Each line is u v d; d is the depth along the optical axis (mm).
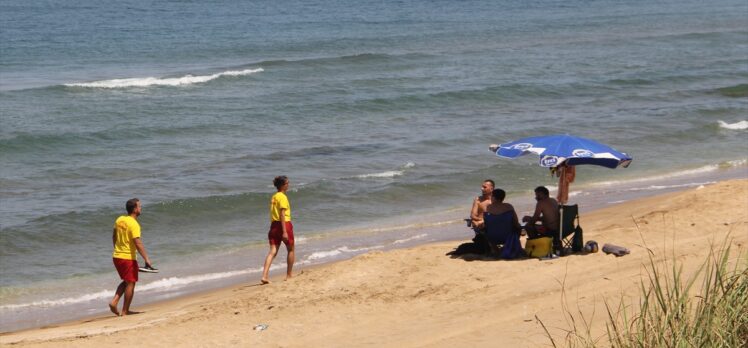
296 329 11141
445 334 9977
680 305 7230
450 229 19516
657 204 18266
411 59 51531
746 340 6812
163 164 26422
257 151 28062
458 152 27797
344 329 10922
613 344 7840
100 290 15953
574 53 56281
